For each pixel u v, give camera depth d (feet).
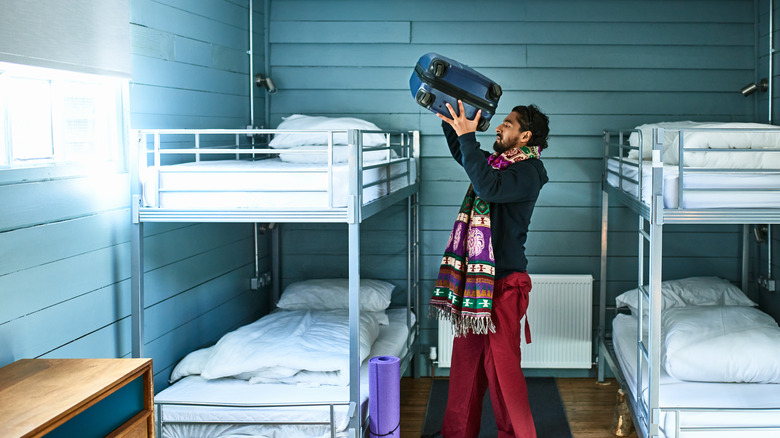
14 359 7.48
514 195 9.67
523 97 14.65
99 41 8.70
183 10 11.23
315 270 15.42
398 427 9.97
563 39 14.51
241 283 13.88
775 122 13.47
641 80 14.48
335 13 14.79
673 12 14.33
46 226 7.95
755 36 14.23
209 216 9.22
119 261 9.45
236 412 9.42
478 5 14.58
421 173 14.97
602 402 13.51
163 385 10.70
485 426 12.35
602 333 14.48
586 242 14.80
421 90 9.06
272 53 14.96
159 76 10.44
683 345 10.36
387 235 15.20
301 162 12.02
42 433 5.78
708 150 8.99
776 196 8.99
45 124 8.18
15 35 7.18
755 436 9.15
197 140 9.77
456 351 10.58
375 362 9.85
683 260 14.66
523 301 10.12
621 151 12.38
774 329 10.66
